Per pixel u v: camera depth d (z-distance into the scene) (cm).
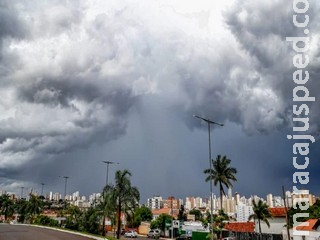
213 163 7981
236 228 7981
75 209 8569
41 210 13000
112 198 5425
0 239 4294
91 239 4766
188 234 7125
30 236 4866
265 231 7281
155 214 12662
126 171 5584
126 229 9400
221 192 7862
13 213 13925
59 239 4538
